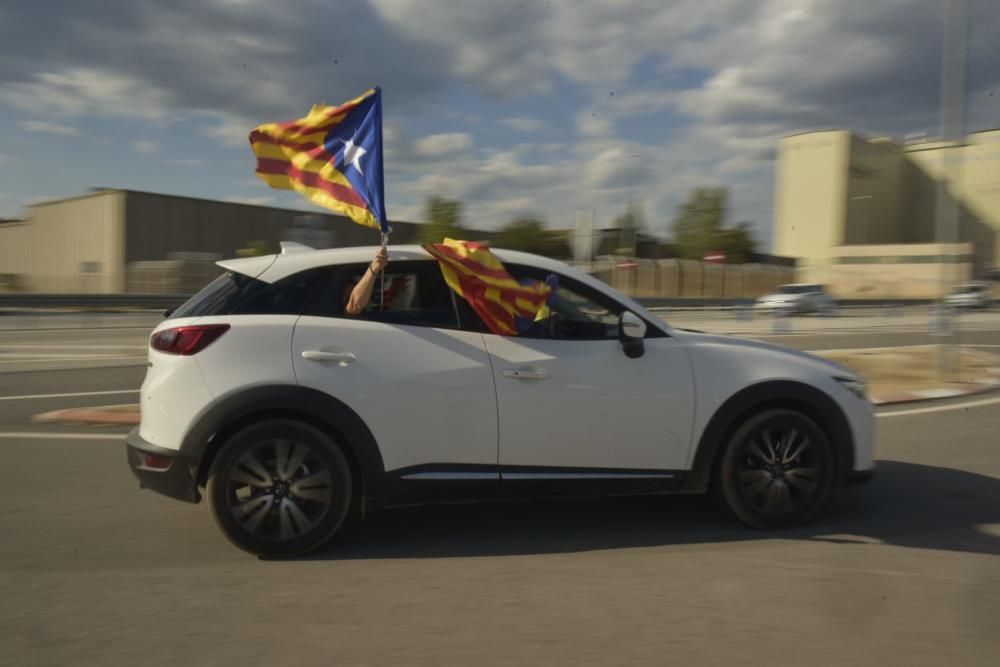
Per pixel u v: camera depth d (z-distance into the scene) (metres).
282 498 4.05
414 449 4.10
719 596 3.57
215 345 3.98
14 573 3.88
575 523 4.68
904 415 8.45
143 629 3.25
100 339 18.03
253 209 44.34
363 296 4.10
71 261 42.53
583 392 4.21
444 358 4.13
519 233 46.31
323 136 4.52
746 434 4.38
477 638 3.16
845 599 3.53
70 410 8.16
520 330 4.26
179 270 33.97
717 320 30.25
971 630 3.21
